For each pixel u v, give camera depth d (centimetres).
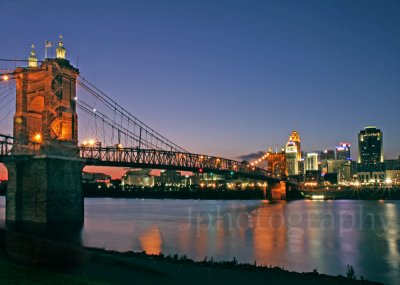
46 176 7525
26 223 7575
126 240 6125
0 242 3616
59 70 8244
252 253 5094
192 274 2923
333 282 2894
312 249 5462
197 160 13975
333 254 5125
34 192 7619
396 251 5381
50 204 7519
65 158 7894
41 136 8031
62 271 2794
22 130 8131
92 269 2906
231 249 5369
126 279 2648
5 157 7556
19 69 8331
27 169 7788
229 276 2906
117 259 3247
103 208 16288
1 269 2453
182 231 7450
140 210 14775
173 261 3456
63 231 7056
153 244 5734
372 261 4722
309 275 3108
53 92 8125
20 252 3353
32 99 8294
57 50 8475
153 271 2912
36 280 2255
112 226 8212
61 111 8181
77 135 8531
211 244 5788
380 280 3866
